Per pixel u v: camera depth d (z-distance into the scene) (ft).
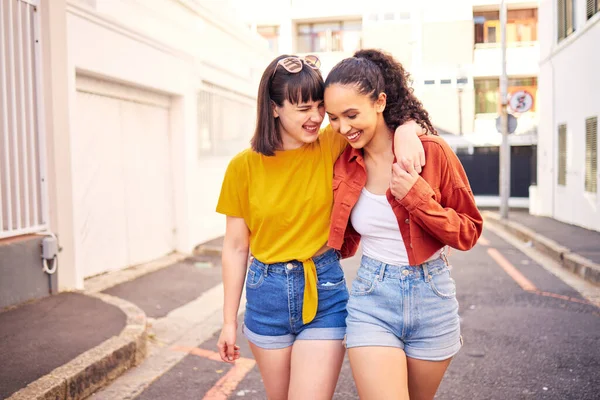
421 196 6.53
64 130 19.51
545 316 18.76
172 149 30.91
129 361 13.97
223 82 37.06
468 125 76.84
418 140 6.82
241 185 7.93
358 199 7.30
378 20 80.07
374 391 6.76
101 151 24.30
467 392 12.55
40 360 12.42
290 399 7.40
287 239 7.65
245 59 43.09
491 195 75.97
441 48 77.92
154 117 29.07
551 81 51.34
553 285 23.98
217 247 31.55
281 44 85.46
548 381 13.08
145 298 21.39
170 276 25.27
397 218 6.91
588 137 40.88
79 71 21.65
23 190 17.81
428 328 7.05
